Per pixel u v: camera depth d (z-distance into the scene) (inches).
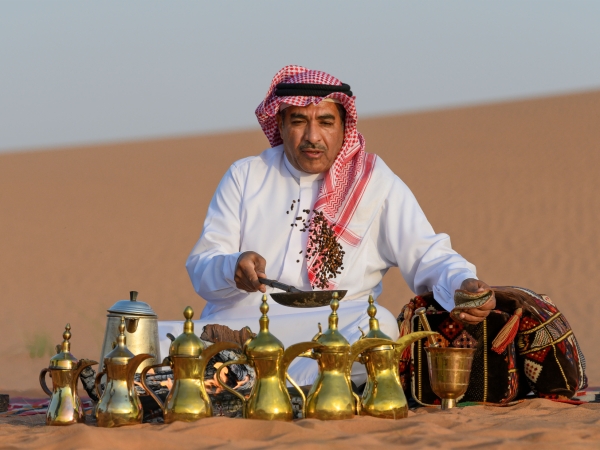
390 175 280.8
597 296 935.0
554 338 249.1
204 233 280.1
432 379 224.1
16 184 1945.1
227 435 178.9
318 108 266.8
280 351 191.8
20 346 701.3
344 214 273.1
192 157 2304.4
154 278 1151.6
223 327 240.5
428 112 2588.6
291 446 160.2
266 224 277.1
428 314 250.8
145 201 1748.3
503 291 250.4
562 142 1888.5
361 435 172.2
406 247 272.8
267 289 271.4
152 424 196.1
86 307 964.6
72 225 1530.5
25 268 1218.0
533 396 265.0
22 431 196.9
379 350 200.7
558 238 1226.0
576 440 172.9
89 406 261.1
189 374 193.6
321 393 194.7
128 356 195.8
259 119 284.7
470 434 182.7
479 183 1608.0
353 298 272.8
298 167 278.2
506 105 2471.7
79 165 2204.7
